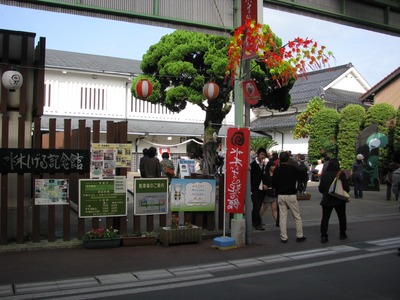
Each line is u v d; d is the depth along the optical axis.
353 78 35.50
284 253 7.90
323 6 10.63
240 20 8.95
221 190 9.70
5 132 7.90
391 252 7.92
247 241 8.64
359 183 16.53
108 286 5.89
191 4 9.09
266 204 10.53
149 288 5.81
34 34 8.45
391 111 21.05
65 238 8.29
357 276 6.32
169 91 15.38
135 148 32.69
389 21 11.78
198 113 36.00
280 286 5.86
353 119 21.83
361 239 9.12
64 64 31.30
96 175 8.48
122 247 8.27
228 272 6.62
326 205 8.80
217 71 14.30
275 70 8.62
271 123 34.00
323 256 7.65
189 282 6.08
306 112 25.80
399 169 7.91
